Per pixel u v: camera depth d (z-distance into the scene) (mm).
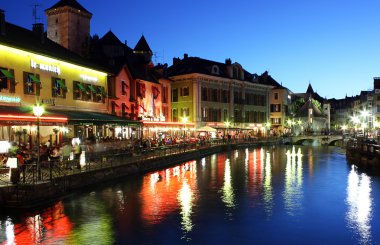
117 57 51531
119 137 45719
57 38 51000
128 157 34719
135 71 54188
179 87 73250
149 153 38938
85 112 38062
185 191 26906
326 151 69625
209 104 74625
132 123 41094
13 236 16250
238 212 21141
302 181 32062
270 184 30375
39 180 21594
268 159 52031
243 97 84625
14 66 30094
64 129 35188
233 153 61938
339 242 16469
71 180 24094
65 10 50250
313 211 21531
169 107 63656
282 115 104938
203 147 57375
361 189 28344
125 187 27797
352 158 49656
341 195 25984
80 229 17516
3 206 19859
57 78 35469
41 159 24531
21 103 30531
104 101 43938
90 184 26375
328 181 32125
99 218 19359
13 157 21625
